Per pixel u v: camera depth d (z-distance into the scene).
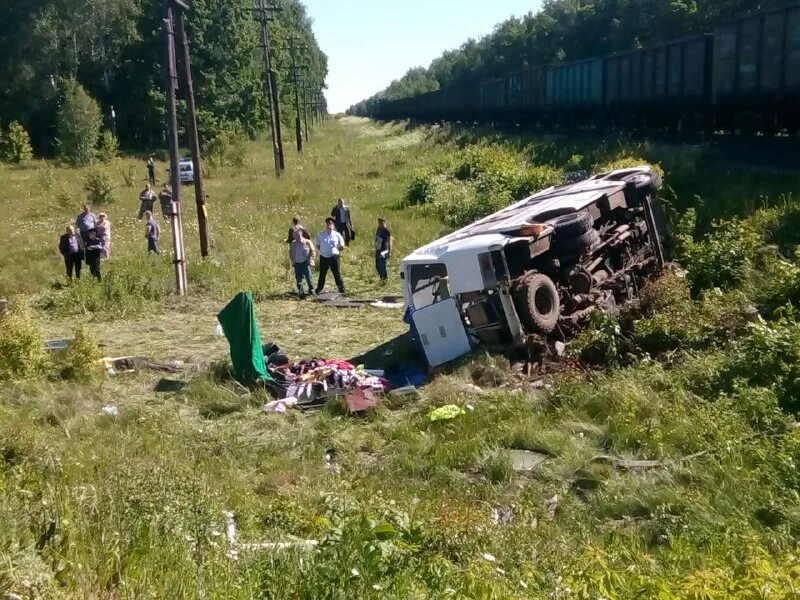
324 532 5.26
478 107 51.19
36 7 70.12
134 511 5.38
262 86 82.69
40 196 37.72
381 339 13.39
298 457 8.45
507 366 10.47
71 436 8.62
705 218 15.29
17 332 11.51
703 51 23.89
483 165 28.77
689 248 13.39
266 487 7.41
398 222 23.75
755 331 9.21
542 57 86.69
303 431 9.16
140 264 19.11
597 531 6.32
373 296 16.84
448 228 22.61
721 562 5.27
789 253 12.25
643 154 21.39
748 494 6.50
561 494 7.11
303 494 6.89
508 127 45.19
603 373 9.77
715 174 17.83
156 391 10.95
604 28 75.56
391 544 4.54
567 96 35.72
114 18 73.94
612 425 8.23
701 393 8.86
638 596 4.27
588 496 7.05
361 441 8.91
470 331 11.16
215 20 74.81
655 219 14.37
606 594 4.31
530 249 10.83
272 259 20.12
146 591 4.17
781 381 8.54
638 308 11.50
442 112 64.25
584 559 4.96
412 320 11.62
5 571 3.86
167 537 4.99
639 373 9.46
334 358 12.48
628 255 13.09
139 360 12.12
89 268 19.53
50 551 4.46
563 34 83.75
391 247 20.33
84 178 39.84
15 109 70.31
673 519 6.23
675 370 9.41
